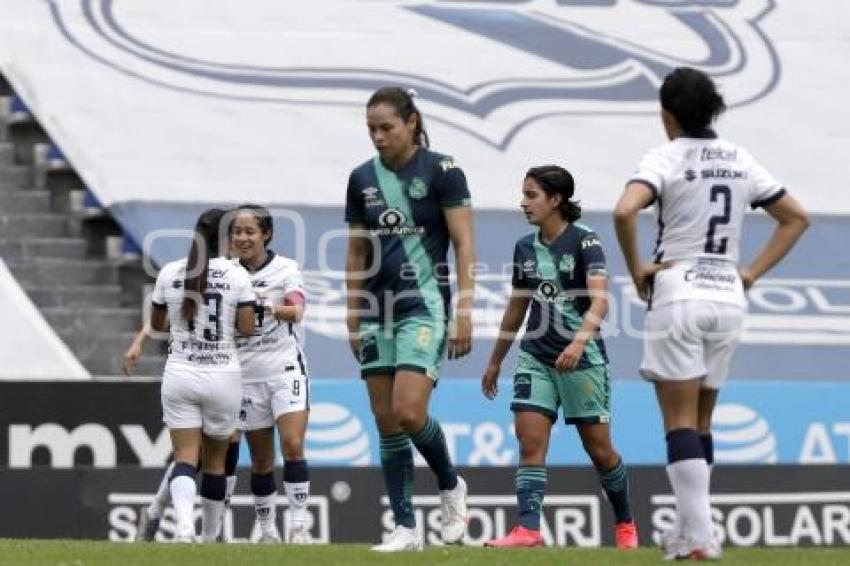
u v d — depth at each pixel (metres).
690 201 27.27
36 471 48.19
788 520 52.34
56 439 50.84
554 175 38.03
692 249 27.31
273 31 65.62
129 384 51.47
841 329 62.44
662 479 51.16
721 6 69.00
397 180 31.59
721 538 51.84
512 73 66.44
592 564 28.05
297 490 41.56
